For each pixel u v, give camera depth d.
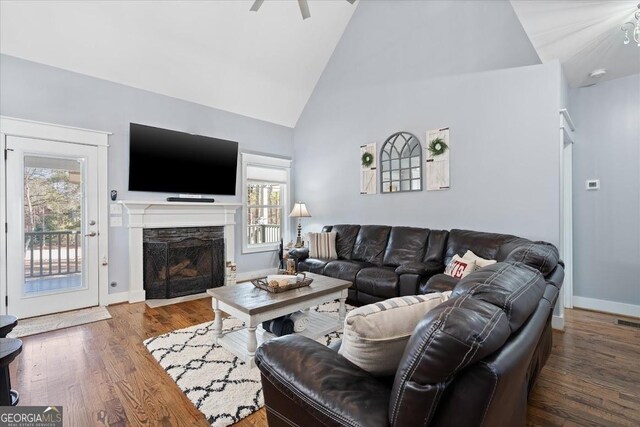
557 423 1.64
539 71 3.06
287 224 5.75
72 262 3.51
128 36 3.54
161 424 1.65
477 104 3.49
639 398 1.85
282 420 1.15
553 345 2.56
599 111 3.38
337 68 5.04
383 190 4.41
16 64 3.15
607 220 3.34
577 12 2.44
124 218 3.85
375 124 4.52
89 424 1.64
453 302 0.86
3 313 3.10
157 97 4.13
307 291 2.57
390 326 1.07
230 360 2.30
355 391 0.97
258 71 4.70
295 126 5.80
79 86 3.53
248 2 3.87
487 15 3.42
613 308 3.32
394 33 4.27
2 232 3.09
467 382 0.74
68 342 2.64
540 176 3.06
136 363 2.28
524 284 1.11
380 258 3.97
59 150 3.40
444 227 3.78
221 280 4.65
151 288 3.97
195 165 4.44
